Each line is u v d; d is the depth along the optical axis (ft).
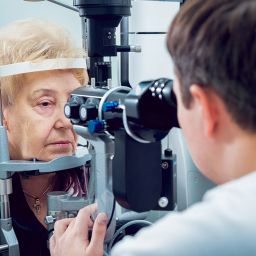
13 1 8.48
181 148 3.99
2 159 3.92
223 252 1.70
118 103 2.95
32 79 4.03
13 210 4.29
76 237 3.41
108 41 4.05
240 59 1.95
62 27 4.28
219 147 2.11
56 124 4.09
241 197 1.82
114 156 3.02
